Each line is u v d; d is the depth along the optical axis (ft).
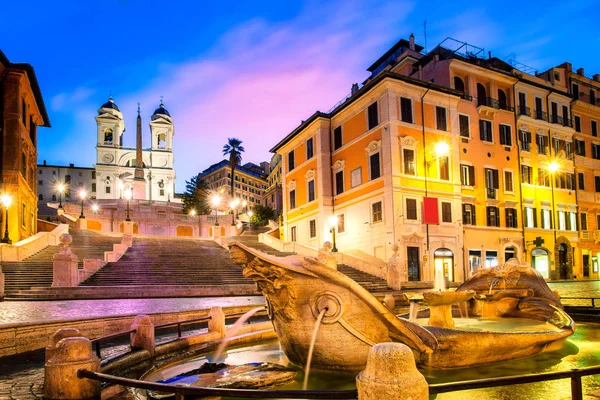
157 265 91.25
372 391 11.06
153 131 390.42
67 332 19.43
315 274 22.41
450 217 118.52
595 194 157.79
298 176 151.23
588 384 21.83
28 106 132.98
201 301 62.34
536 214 138.62
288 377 22.09
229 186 411.75
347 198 128.47
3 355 27.63
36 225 145.59
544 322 34.42
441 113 122.11
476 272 42.04
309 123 142.31
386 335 22.21
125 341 33.58
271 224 230.07
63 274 68.49
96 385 17.85
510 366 25.18
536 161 141.38
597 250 153.89
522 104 141.18
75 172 360.89
